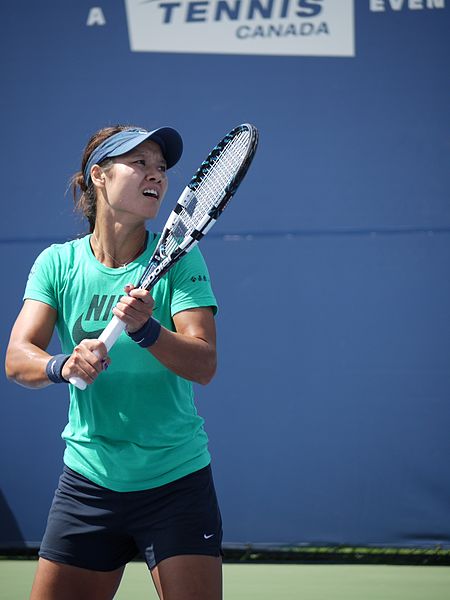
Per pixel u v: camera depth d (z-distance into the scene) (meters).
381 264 19.39
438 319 19.19
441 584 17.30
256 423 19.55
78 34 20.42
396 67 19.55
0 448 20.14
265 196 19.72
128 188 9.77
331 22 19.72
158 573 9.39
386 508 19.19
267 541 19.44
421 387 19.17
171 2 20.17
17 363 9.62
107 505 9.59
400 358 19.25
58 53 20.44
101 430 9.65
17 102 20.50
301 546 19.36
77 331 9.83
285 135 19.77
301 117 19.73
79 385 9.00
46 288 9.96
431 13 19.48
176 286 9.79
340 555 19.25
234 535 19.53
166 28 20.17
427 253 19.30
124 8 20.27
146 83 20.20
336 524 19.30
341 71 19.67
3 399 20.16
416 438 19.14
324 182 19.61
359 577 17.94
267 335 19.58
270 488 19.48
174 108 20.14
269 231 19.67
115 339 9.00
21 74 20.52
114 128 10.29
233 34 20.00
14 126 20.50
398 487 19.17
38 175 20.41
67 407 19.97
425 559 19.02
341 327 19.41
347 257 19.47
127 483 9.52
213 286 19.73
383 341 19.30
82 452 9.73
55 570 9.73
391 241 19.39
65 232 20.33
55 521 9.81
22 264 20.34
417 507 19.11
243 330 19.62
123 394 9.55
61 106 20.41
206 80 20.05
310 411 19.42
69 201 20.30
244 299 19.66
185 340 9.23
